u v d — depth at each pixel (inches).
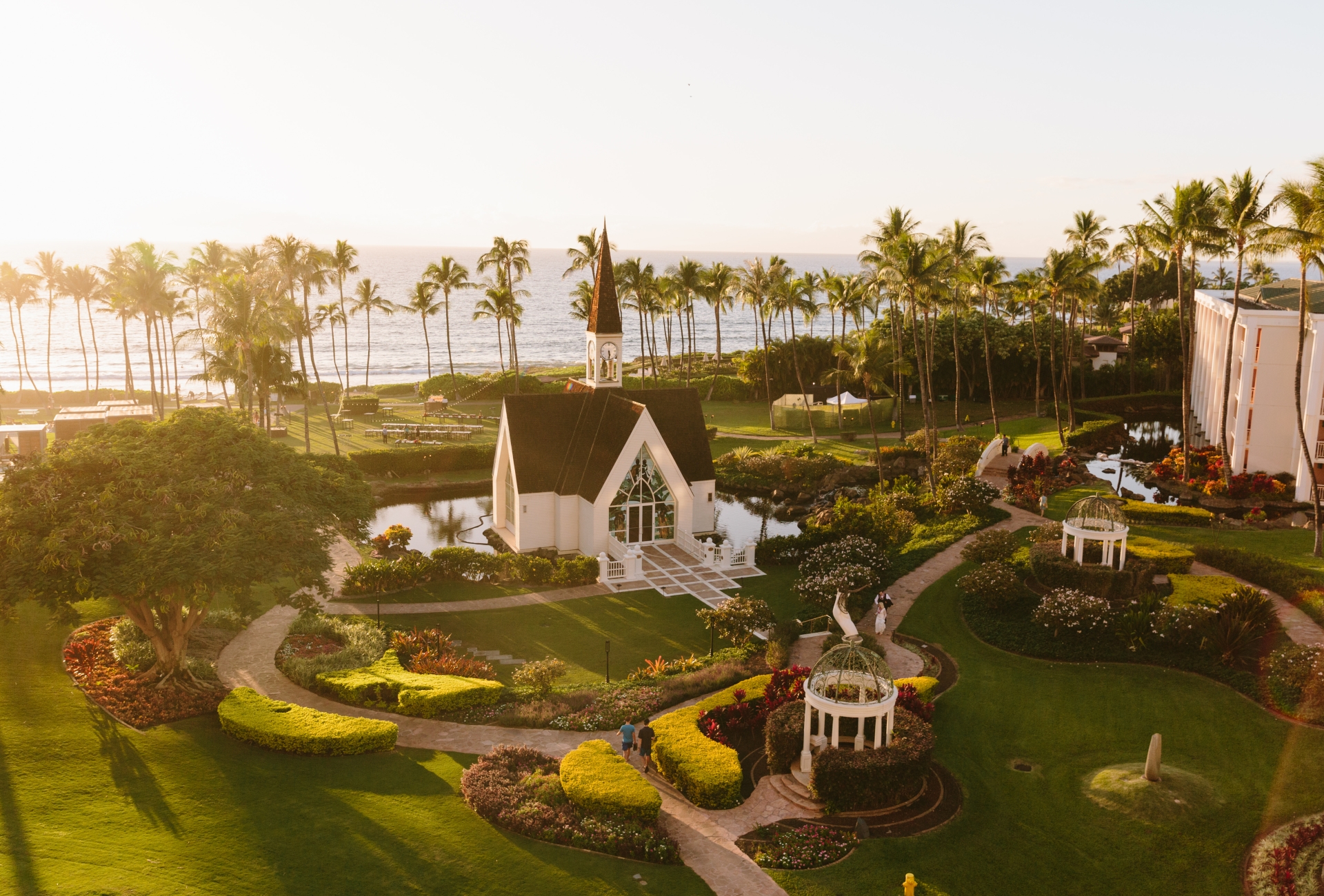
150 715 1155.9
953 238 2864.2
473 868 858.1
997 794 1033.5
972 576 1636.3
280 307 2780.5
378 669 1375.5
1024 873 885.8
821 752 1012.5
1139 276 5851.4
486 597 1822.1
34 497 1135.0
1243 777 1027.3
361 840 895.1
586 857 890.7
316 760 1073.5
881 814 991.6
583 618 1717.5
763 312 3939.5
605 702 1296.8
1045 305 4739.2
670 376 4793.3
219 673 1364.4
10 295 4766.2
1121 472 2760.8
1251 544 1824.6
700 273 4690.0
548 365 7219.5
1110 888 860.0
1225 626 1320.1
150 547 1091.9
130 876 807.7
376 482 2854.3
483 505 2687.0
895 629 1598.2
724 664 1439.5
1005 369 4313.5
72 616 1130.7
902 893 855.7
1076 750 1127.0
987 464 2746.1
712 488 2294.5
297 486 1334.9
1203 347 3346.5
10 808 918.4
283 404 4092.0
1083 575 1571.1
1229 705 1210.0
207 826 909.8
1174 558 1637.6
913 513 2301.9
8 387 5565.9
